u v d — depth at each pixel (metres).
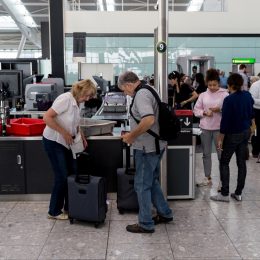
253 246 2.97
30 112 4.98
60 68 7.31
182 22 13.78
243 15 13.76
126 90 3.07
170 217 3.42
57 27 7.24
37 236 3.18
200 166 5.54
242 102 3.77
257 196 4.19
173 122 3.02
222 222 3.45
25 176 4.05
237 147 3.95
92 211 3.31
